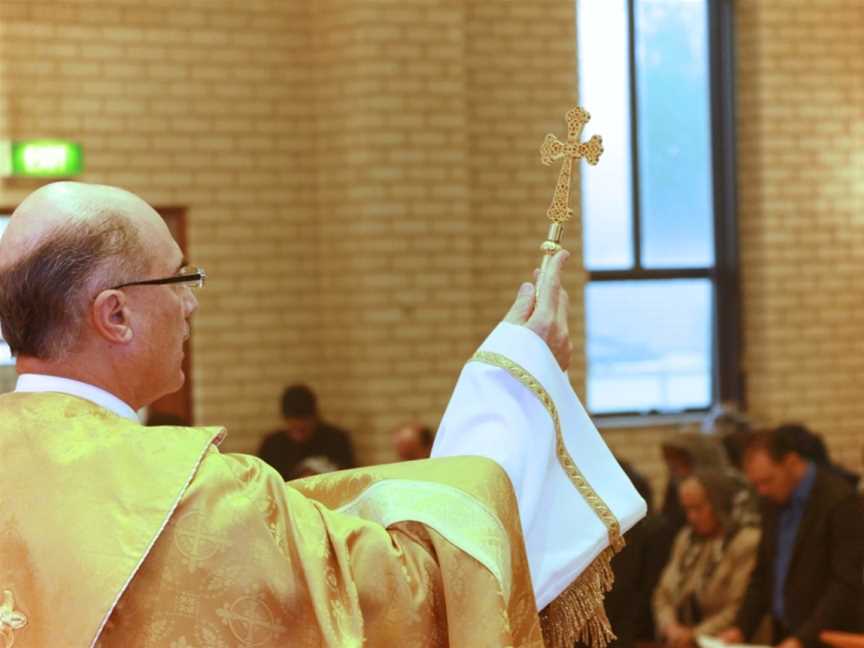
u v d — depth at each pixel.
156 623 1.66
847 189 10.70
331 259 9.32
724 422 9.80
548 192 9.74
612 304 10.73
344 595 1.73
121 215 1.79
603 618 2.12
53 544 1.67
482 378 2.11
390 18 9.11
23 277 1.76
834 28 10.64
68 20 8.91
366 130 9.10
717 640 5.88
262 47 9.23
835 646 5.89
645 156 10.72
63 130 8.91
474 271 9.61
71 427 1.75
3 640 1.65
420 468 1.94
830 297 10.70
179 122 9.12
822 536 6.01
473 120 9.62
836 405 10.72
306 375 9.36
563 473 2.11
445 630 1.82
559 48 9.77
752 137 10.66
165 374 1.84
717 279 10.82
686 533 6.63
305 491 1.96
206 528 1.69
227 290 9.23
